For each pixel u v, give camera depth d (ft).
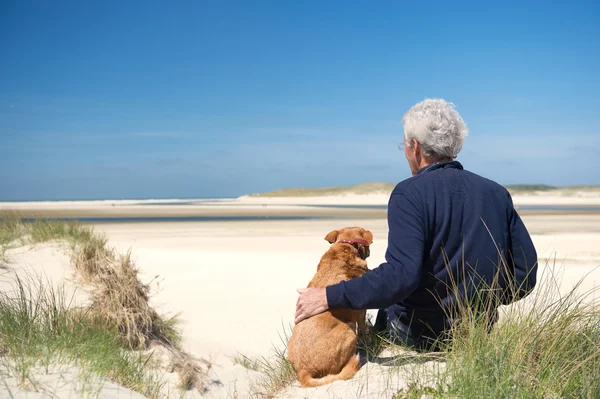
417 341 10.12
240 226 96.27
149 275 30.91
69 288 17.85
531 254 9.28
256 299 26.12
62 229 28.30
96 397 8.82
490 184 9.50
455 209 8.96
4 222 30.58
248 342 19.34
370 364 10.11
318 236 69.46
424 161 9.94
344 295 8.96
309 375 9.78
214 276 31.53
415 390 8.38
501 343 8.38
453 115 9.66
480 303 9.20
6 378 8.73
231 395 14.12
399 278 8.57
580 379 7.82
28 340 10.82
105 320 15.80
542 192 507.71
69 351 11.09
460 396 7.80
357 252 10.96
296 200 483.92
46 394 8.43
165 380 14.21
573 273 31.42
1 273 18.90
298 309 9.52
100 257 19.33
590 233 71.31
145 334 16.81
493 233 9.04
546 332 8.84
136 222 112.98
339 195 533.96
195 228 88.63
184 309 23.66
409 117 9.91
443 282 9.14
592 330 8.79
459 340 8.92
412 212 8.93
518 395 7.48
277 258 39.99
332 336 9.68
